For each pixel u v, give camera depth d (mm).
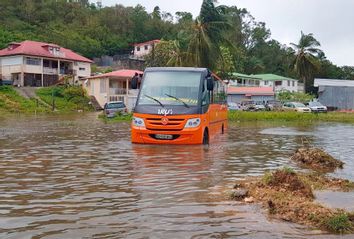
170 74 14906
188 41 48812
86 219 5383
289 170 7375
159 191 7023
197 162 10438
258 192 6758
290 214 5527
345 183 7812
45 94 58656
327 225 5066
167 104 14188
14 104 50750
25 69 64188
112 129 22766
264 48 112062
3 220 5344
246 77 85812
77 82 67625
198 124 14039
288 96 71438
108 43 103062
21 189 7180
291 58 81875
